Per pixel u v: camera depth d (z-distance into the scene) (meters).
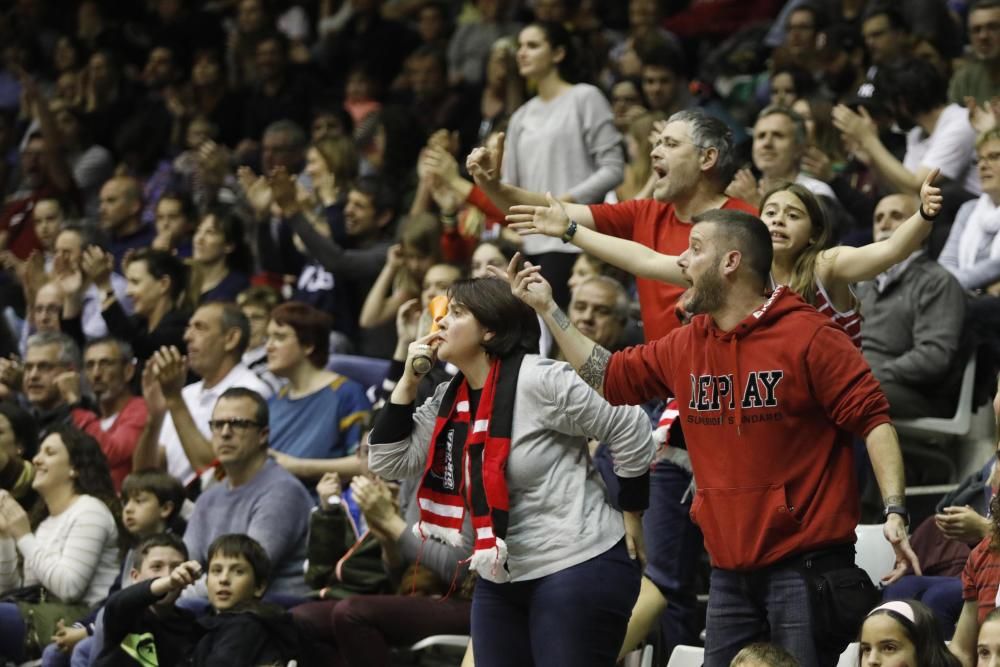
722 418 14.26
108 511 22.72
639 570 14.95
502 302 14.71
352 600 19.64
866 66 30.95
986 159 23.44
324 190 31.20
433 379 22.97
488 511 14.40
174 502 22.39
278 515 21.59
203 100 41.19
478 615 15.02
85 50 45.09
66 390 26.94
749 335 14.18
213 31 44.31
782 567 14.05
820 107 27.47
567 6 36.00
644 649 18.20
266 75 39.75
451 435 14.98
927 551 19.02
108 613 19.09
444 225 27.55
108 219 34.09
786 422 14.04
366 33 41.66
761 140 24.61
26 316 33.44
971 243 23.83
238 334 25.64
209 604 21.05
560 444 14.64
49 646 21.19
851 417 13.94
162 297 28.52
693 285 14.35
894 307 22.31
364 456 21.88
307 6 45.38
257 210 30.70
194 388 25.80
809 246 16.14
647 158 26.50
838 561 14.02
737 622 14.45
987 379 22.44
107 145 41.62
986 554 15.52
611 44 37.59
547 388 14.49
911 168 26.38
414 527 15.16
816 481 14.04
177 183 37.88
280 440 24.36
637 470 14.75
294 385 24.83
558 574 14.46
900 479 13.84
